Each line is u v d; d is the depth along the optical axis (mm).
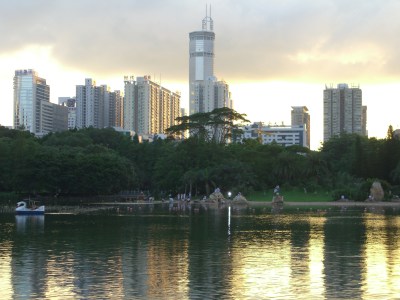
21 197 156500
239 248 51156
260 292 32281
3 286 33906
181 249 50438
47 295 31531
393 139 180625
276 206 137625
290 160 180125
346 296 31281
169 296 31281
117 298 30797
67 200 160750
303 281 35375
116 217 94812
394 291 32500
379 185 155375
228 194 161125
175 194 182375
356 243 54938
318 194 170250
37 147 161500
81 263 42250
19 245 53594
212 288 33312
